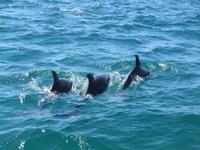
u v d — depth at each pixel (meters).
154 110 16.33
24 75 20.23
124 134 14.42
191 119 15.48
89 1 43.81
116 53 24.55
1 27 29.75
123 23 32.88
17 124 15.27
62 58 23.17
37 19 33.31
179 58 23.89
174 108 16.59
